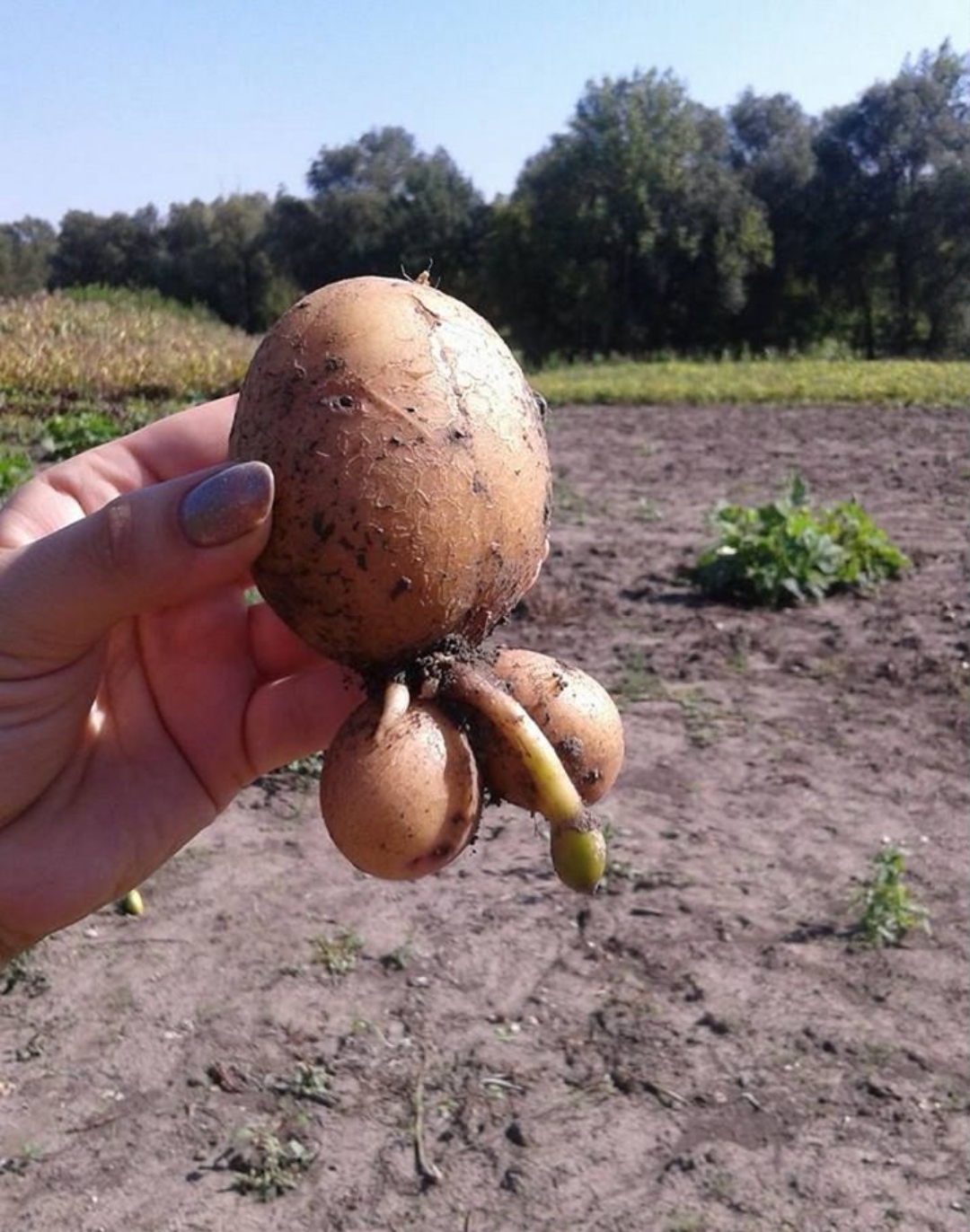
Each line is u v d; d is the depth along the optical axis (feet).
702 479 47.65
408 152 191.01
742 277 166.20
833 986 13.79
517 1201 10.80
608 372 108.88
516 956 14.24
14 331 84.43
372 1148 11.35
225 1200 10.72
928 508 40.37
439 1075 12.32
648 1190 10.95
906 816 17.99
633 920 15.02
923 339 169.07
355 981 13.73
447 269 181.47
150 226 198.80
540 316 167.22
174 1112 11.73
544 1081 12.26
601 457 54.24
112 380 74.43
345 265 182.50
